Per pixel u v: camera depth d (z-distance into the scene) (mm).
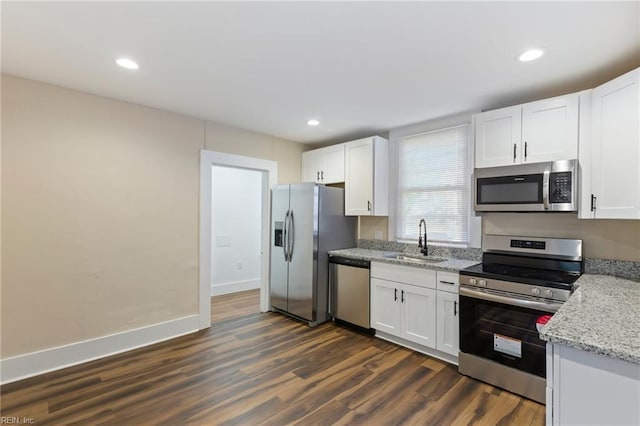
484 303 2385
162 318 3176
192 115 3314
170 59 2096
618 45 1837
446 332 2695
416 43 1858
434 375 2500
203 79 2406
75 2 1501
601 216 2059
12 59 2105
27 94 2428
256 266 5516
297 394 2232
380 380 2424
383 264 3188
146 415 1985
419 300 2891
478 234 3051
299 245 3781
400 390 2289
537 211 2363
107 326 2828
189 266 3377
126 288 2941
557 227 2566
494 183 2602
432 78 2346
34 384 2326
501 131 2602
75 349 2648
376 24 1670
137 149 2998
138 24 1694
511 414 2012
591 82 2365
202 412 2021
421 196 3549
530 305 2135
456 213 3254
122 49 1969
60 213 2588
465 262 2951
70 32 1772
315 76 2336
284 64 2152
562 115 2293
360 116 3275
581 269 2385
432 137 3443
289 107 3025
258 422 1932
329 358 2795
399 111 3109
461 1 1469
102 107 2791
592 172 2131
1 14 1596
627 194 1882
